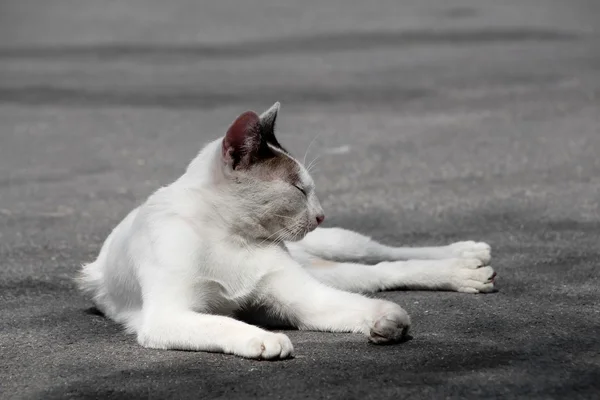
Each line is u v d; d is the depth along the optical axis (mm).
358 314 7727
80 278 9102
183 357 7180
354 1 40062
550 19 33094
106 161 16609
